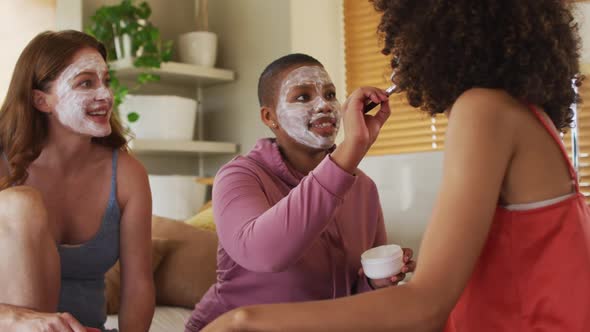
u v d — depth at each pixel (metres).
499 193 0.99
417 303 0.88
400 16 1.07
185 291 2.56
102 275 1.83
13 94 1.75
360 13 3.52
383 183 3.28
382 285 1.57
